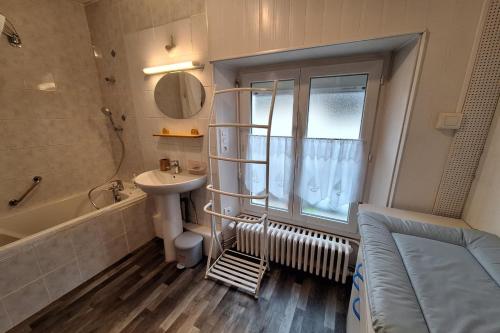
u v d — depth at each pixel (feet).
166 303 5.25
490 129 3.60
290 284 5.75
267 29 4.70
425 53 3.68
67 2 6.95
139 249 7.36
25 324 4.77
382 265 2.60
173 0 5.66
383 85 4.94
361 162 5.37
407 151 4.19
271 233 6.11
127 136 8.03
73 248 5.64
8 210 6.32
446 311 2.01
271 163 6.34
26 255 4.82
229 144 6.56
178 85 6.27
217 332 4.55
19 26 6.10
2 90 5.98
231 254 6.88
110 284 5.85
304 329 4.59
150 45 6.38
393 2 3.65
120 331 4.61
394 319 1.93
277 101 6.08
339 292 5.49
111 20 6.88
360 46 4.34
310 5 4.22
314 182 5.90
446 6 3.41
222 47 5.32
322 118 5.65
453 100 3.73
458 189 4.03
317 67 5.36
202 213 7.13
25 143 6.52
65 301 5.32
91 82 7.86
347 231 6.02
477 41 3.40
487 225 3.44
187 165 6.91
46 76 6.78
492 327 1.83
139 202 7.30
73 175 7.73
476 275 2.47
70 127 7.50
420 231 3.39
